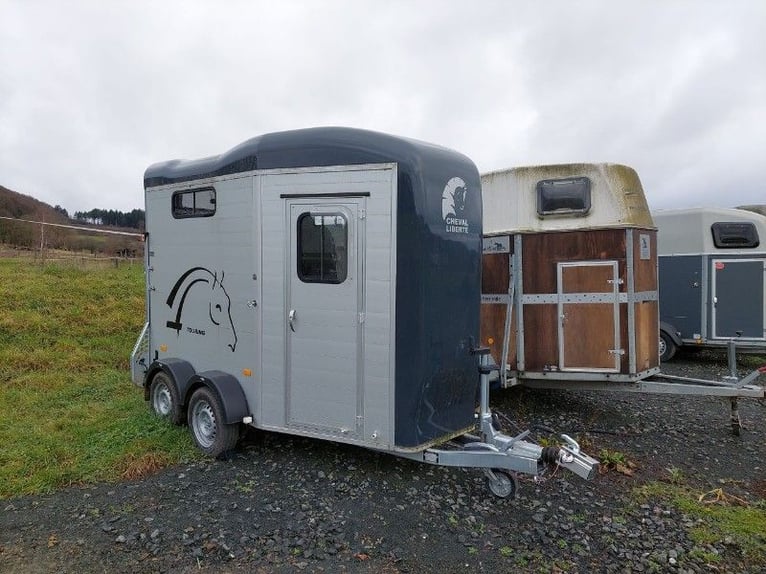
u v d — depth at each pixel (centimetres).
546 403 754
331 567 348
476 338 486
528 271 671
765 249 970
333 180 450
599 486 479
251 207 491
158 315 632
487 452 425
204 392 520
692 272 1012
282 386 482
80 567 341
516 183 682
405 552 366
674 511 435
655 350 676
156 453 513
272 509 417
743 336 982
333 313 455
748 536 398
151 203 627
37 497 433
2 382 746
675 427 655
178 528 387
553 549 374
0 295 1129
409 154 431
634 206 646
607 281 637
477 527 400
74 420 598
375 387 441
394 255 430
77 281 1354
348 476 479
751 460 554
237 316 513
